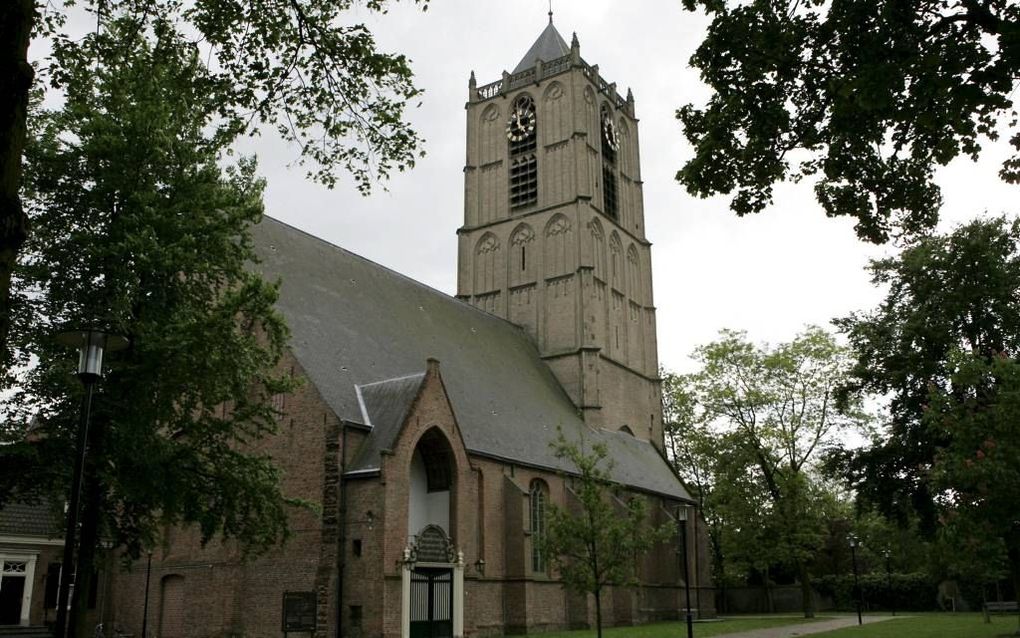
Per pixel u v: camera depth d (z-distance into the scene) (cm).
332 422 3531
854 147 1565
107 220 2453
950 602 7144
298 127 1600
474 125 7381
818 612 7294
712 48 1525
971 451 2961
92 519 2302
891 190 1609
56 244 2366
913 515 4919
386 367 4338
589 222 6550
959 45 1275
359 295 4800
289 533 2711
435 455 3931
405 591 3378
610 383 6406
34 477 2294
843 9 1377
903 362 4809
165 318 2422
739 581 7925
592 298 6378
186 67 1541
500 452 4425
